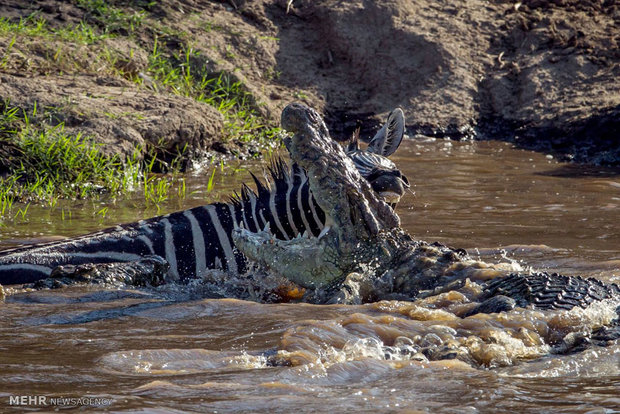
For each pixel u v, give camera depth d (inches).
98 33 1771.7
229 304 725.3
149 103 1536.7
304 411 466.0
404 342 599.2
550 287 669.9
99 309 717.3
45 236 1047.6
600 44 1921.8
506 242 1008.2
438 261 757.3
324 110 1838.1
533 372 544.1
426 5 2068.2
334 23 1983.3
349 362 548.1
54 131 1387.8
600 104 1722.4
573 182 1387.8
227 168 1486.2
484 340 593.0
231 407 470.9
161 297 793.6
